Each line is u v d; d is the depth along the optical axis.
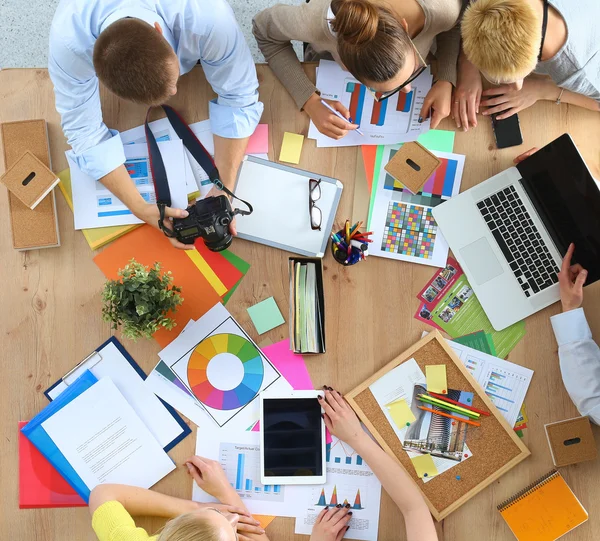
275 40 1.64
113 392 1.56
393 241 1.61
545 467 1.55
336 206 1.61
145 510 1.51
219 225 1.49
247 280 1.60
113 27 1.26
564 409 1.56
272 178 1.62
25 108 1.62
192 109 1.63
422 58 1.50
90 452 1.55
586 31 1.47
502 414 1.57
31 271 1.59
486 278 1.59
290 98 1.64
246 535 1.51
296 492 1.56
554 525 1.51
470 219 1.60
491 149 1.62
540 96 1.61
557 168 1.51
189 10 1.44
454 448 1.56
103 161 1.56
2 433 1.56
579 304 1.53
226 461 1.56
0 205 1.61
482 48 1.41
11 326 1.58
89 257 1.60
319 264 1.58
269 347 1.59
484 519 1.54
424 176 1.57
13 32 2.29
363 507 1.55
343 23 1.31
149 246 1.61
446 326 1.59
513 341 1.58
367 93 1.63
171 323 1.51
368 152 1.62
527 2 1.38
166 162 1.61
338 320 1.59
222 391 1.58
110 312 1.46
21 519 1.54
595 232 1.49
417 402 1.57
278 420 1.56
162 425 1.57
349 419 1.54
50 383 1.57
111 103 1.63
